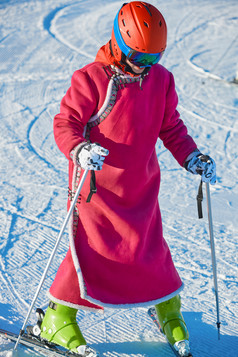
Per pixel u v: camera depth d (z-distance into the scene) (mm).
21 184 7523
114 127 3633
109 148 3666
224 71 13203
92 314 4684
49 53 14516
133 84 3633
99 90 3594
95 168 3373
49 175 7887
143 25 3385
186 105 11031
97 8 19547
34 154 8672
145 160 3754
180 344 3926
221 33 16484
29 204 6910
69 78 12656
